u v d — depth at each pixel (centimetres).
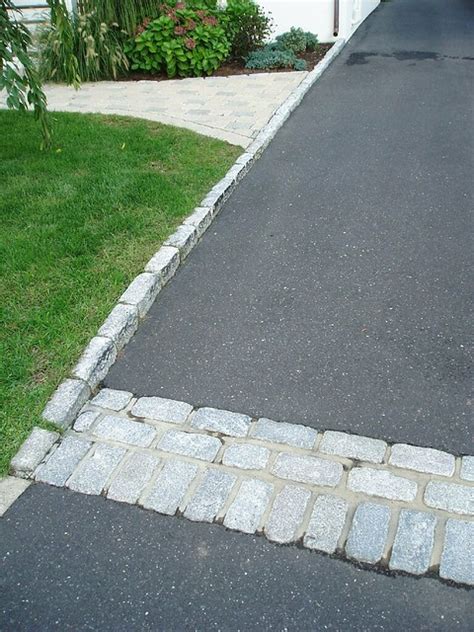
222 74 945
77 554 262
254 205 546
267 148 671
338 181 589
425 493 277
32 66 560
